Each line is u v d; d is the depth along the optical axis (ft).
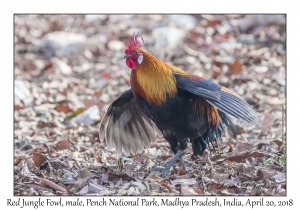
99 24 85.40
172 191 34.17
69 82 63.62
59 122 51.19
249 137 45.21
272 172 35.76
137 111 40.40
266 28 78.64
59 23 83.97
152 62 36.32
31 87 62.39
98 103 55.67
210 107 37.58
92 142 45.93
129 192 33.96
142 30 82.17
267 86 59.26
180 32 77.41
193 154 40.11
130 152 41.27
